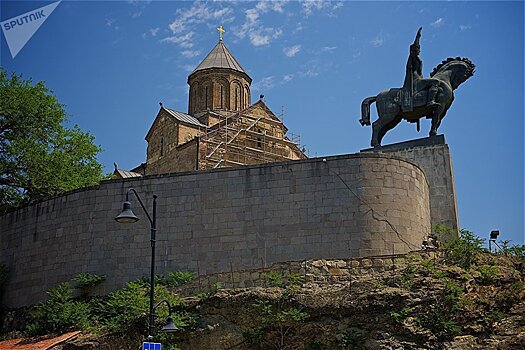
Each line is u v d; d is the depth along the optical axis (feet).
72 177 118.62
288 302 73.97
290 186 88.12
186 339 75.00
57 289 90.43
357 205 85.51
